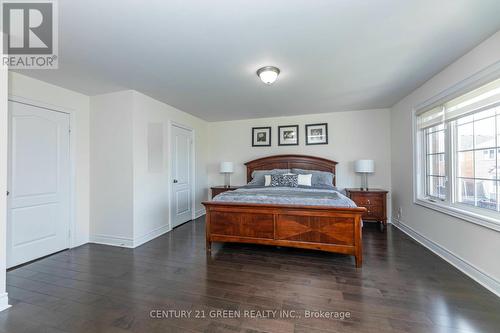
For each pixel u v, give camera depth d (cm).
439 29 182
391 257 268
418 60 234
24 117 262
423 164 323
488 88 203
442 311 167
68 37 187
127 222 316
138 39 192
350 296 188
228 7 154
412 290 196
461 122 246
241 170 511
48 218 285
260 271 236
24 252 260
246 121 509
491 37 192
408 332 147
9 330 152
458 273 226
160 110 374
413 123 331
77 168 319
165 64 238
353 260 263
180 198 430
